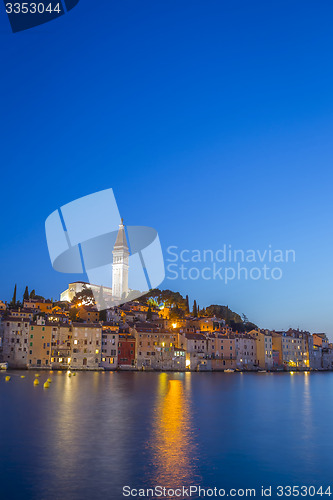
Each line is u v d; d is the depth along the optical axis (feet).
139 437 167.02
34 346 572.10
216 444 159.02
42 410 225.15
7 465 128.67
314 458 142.00
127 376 506.48
